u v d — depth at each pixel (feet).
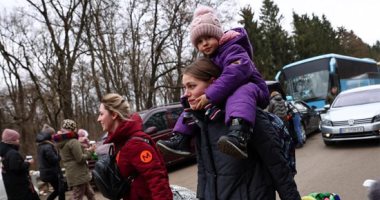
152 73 93.25
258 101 8.10
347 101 42.68
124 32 86.74
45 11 69.92
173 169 39.93
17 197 21.26
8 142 21.61
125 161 10.50
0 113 108.06
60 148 24.34
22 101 99.96
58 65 69.31
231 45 8.43
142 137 10.67
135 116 11.05
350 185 24.73
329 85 67.10
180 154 9.10
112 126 10.85
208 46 8.64
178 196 12.10
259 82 8.36
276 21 189.57
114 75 85.15
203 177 8.67
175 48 95.71
